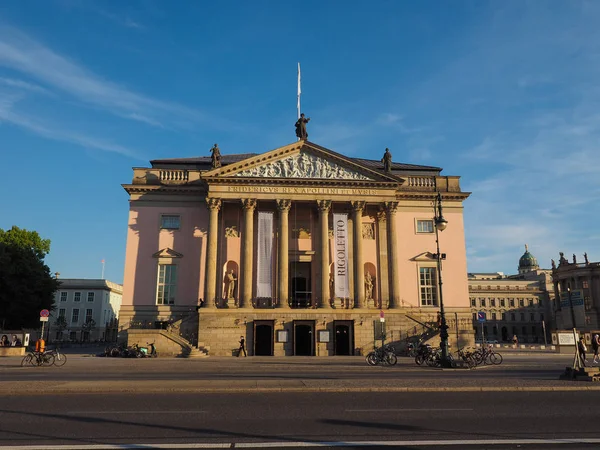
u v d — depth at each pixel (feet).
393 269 179.22
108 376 86.38
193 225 188.03
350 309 171.42
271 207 189.67
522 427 41.29
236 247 186.39
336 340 167.84
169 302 181.47
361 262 178.29
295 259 187.73
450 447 34.81
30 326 241.14
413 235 195.00
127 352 152.25
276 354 165.68
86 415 46.32
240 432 39.29
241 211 189.88
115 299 464.24
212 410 49.01
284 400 55.83
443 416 46.14
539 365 120.47
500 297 531.91
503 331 524.52
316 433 38.99
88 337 405.80
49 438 37.35
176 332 167.22
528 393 62.28
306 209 192.75
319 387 64.18
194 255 185.47
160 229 187.01
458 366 110.32
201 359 144.15
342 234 176.35
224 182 178.81
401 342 169.17
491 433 39.06
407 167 216.13
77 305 415.44
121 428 40.73
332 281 184.14
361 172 184.03
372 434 38.65
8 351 156.56
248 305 171.32
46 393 61.16
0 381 72.13
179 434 38.60
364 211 192.34
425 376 87.15
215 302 174.09
